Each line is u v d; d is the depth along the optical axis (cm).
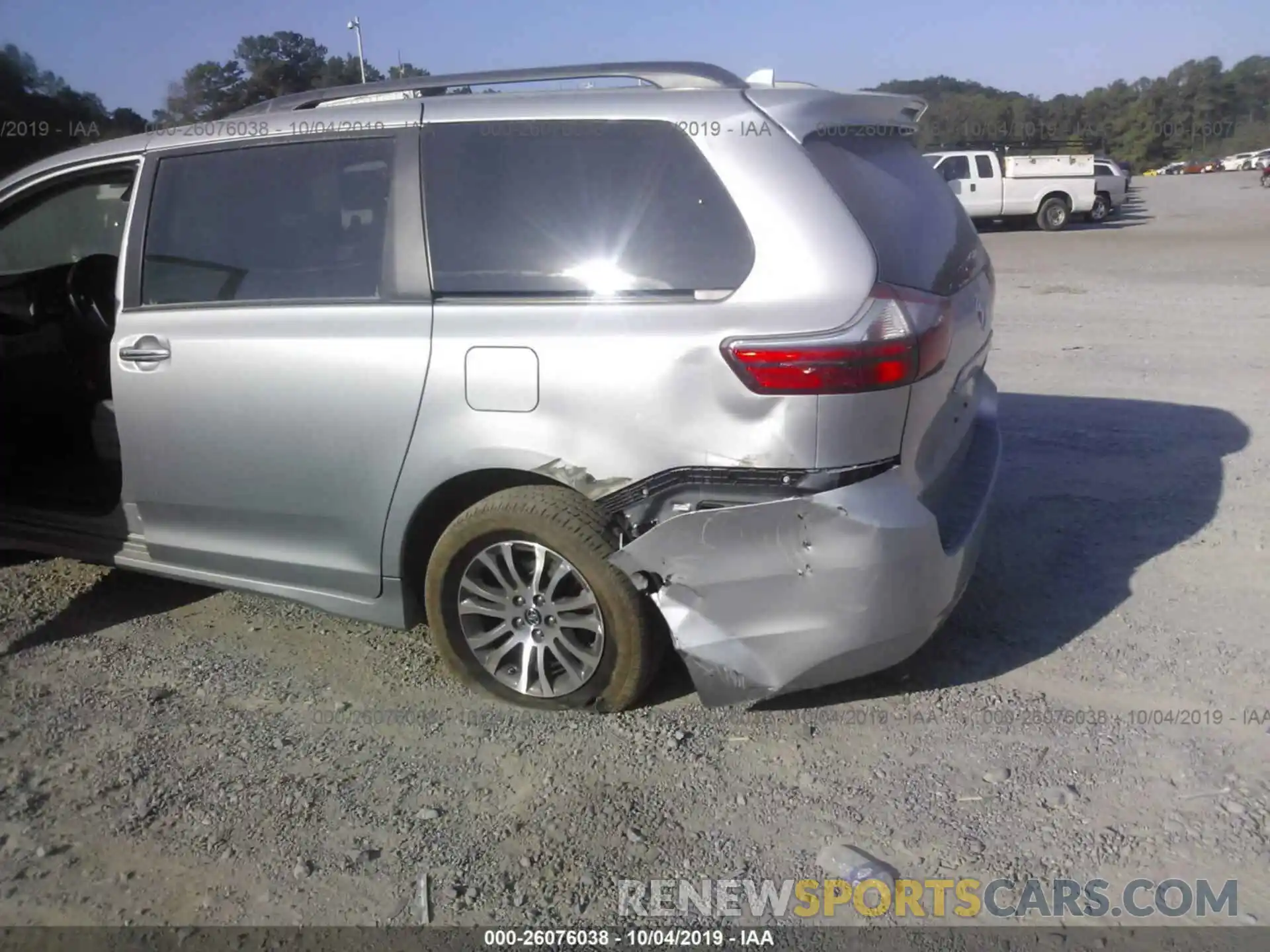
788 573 316
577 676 350
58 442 492
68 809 317
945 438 361
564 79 363
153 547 415
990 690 367
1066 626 411
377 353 350
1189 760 326
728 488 316
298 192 376
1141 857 287
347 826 307
